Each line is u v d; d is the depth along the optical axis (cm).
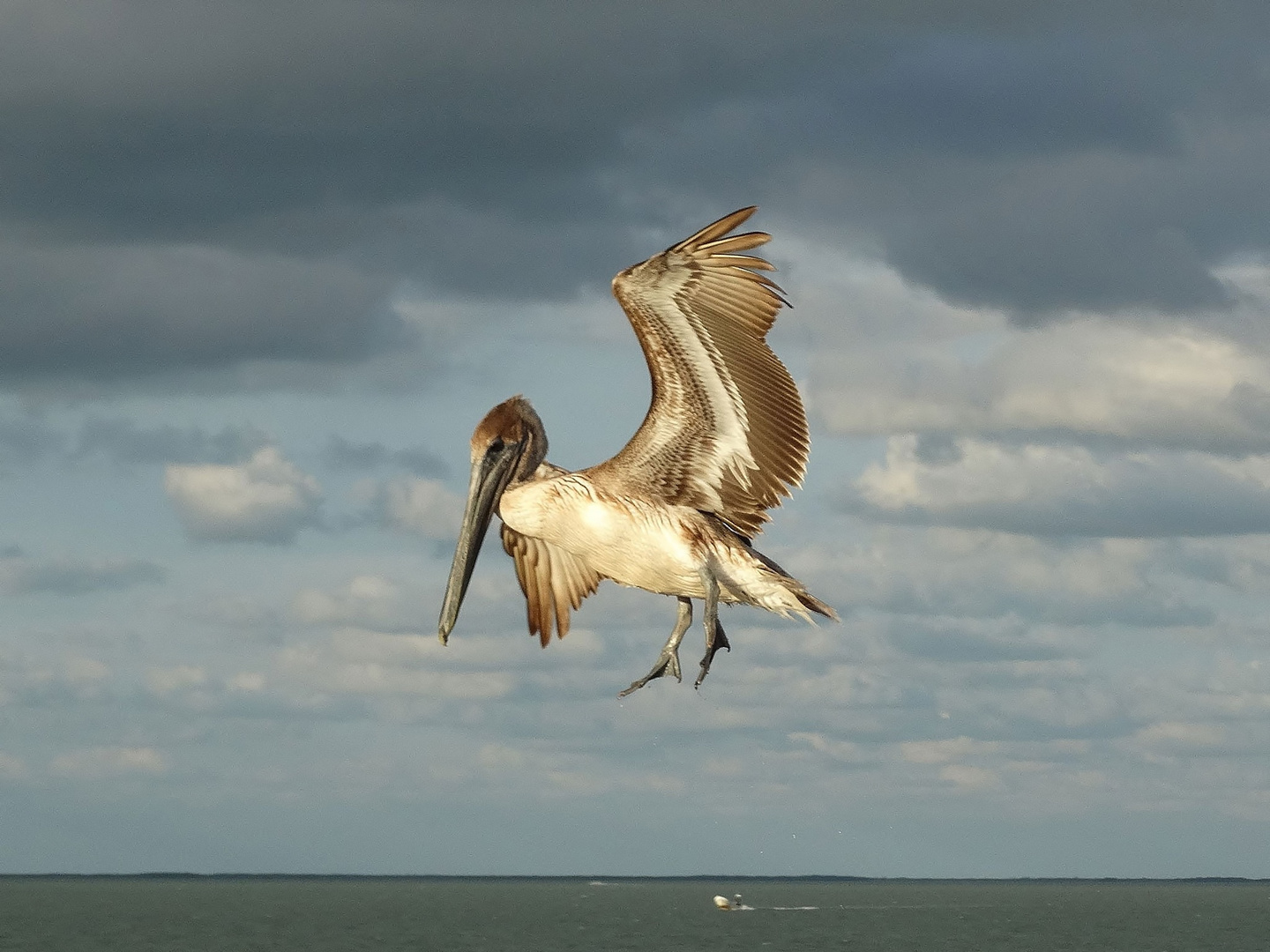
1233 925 12050
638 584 1278
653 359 1241
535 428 1284
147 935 10094
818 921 12369
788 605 1246
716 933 10275
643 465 1275
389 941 9325
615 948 8594
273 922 12144
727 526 1285
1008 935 10094
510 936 9875
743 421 1248
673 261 1181
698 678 1209
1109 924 12075
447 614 1238
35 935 10044
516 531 1317
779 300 1182
